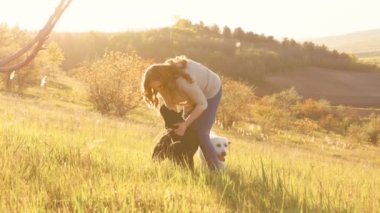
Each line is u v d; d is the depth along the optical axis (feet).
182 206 11.09
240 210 12.05
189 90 17.78
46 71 193.47
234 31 614.75
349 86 455.22
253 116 191.52
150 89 17.78
